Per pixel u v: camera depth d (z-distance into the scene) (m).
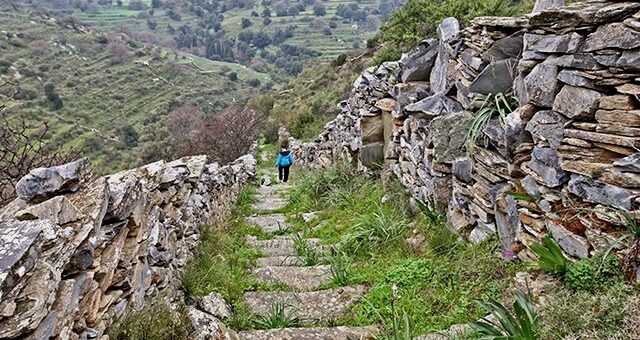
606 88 3.22
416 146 6.43
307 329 4.16
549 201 3.69
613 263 3.20
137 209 3.56
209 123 22.19
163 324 3.21
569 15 3.40
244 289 5.13
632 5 3.05
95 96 33.91
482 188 4.64
